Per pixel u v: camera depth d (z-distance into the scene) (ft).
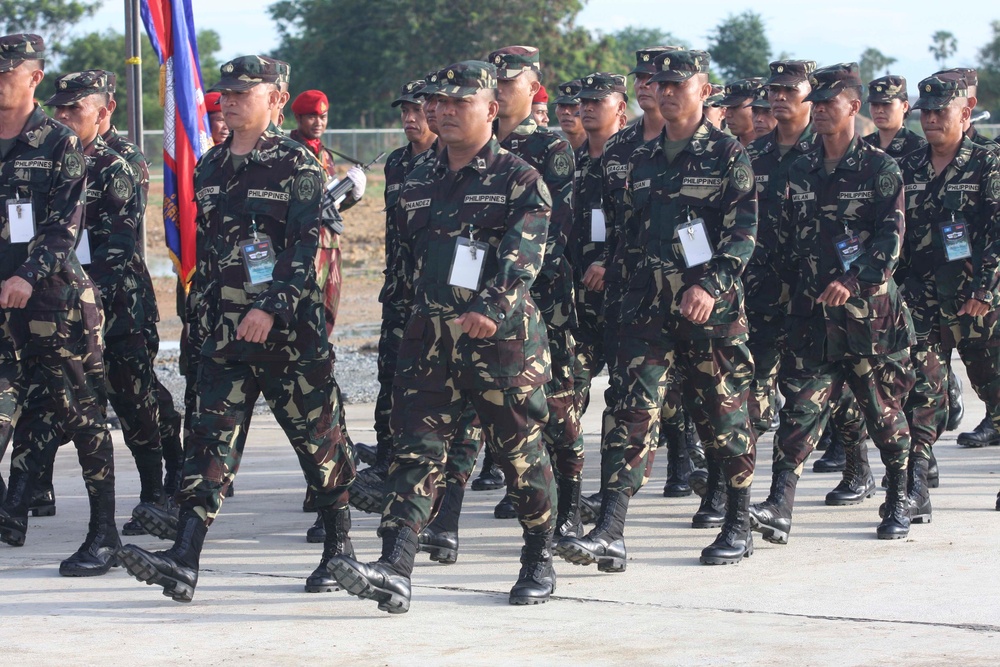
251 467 35.68
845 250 25.96
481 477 32.58
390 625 20.39
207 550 26.03
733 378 23.77
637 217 24.17
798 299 26.50
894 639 19.22
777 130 29.37
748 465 24.29
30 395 26.76
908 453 26.53
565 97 31.55
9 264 23.50
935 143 29.17
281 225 21.29
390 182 29.53
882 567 23.80
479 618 20.75
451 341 20.49
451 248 20.58
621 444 23.50
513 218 20.47
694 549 25.67
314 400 21.63
